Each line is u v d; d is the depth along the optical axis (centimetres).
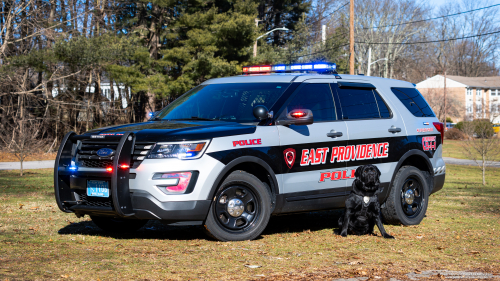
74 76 2986
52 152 2919
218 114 606
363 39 6456
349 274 420
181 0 3384
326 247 534
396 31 6669
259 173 580
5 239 527
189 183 510
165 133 521
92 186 525
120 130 543
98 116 3306
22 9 2792
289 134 584
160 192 502
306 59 4172
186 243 534
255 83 629
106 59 2886
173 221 512
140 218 512
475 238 616
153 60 3250
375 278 409
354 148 646
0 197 971
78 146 546
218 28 3241
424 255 511
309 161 600
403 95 747
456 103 7906
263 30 5128
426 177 758
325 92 643
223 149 529
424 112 770
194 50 3284
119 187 498
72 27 3192
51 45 2927
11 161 2484
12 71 2648
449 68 8869
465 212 877
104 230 606
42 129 3031
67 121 3131
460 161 3177
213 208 530
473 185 1680
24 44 2981
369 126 667
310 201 604
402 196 712
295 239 579
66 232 589
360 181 586
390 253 514
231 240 541
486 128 1906
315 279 401
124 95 3738
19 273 387
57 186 542
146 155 511
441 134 781
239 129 552
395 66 7644
